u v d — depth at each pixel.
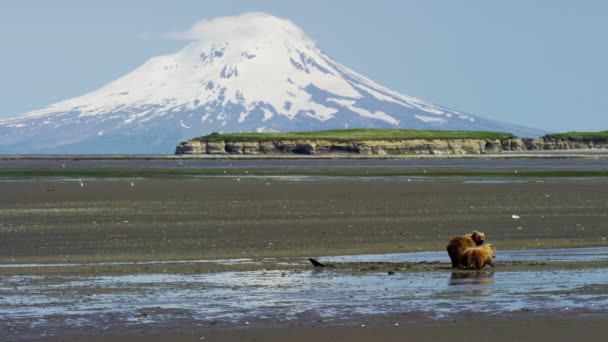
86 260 64.44
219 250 69.56
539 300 45.00
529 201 113.75
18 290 49.25
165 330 38.75
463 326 38.84
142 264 61.44
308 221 90.38
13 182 166.00
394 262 62.19
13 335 38.06
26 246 71.94
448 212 99.56
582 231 82.06
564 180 167.25
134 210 102.12
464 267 57.91
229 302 45.19
